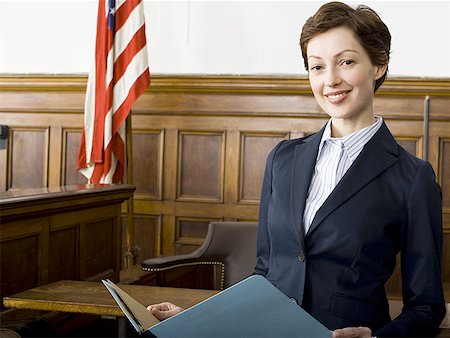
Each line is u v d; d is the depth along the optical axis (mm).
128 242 5199
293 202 1837
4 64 5910
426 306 1710
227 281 3912
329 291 1736
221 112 5336
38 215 3072
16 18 5887
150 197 5500
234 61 5539
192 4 5594
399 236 1768
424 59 5262
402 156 1813
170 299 2553
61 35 5824
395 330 1641
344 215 1741
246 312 1480
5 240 2832
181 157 5449
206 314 1463
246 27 5535
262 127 5293
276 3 5480
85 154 5117
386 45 1781
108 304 2393
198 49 5578
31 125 5652
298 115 5207
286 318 1491
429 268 1710
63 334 3107
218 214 5395
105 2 5039
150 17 5641
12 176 5711
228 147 5359
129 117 5145
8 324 2326
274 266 1883
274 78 5160
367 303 1734
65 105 5570
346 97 1769
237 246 3947
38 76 5527
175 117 5430
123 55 5016
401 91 4984
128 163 5180
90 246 3654
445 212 4977
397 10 5293
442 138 4988
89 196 3506
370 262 1734
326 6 1778
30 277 3047
